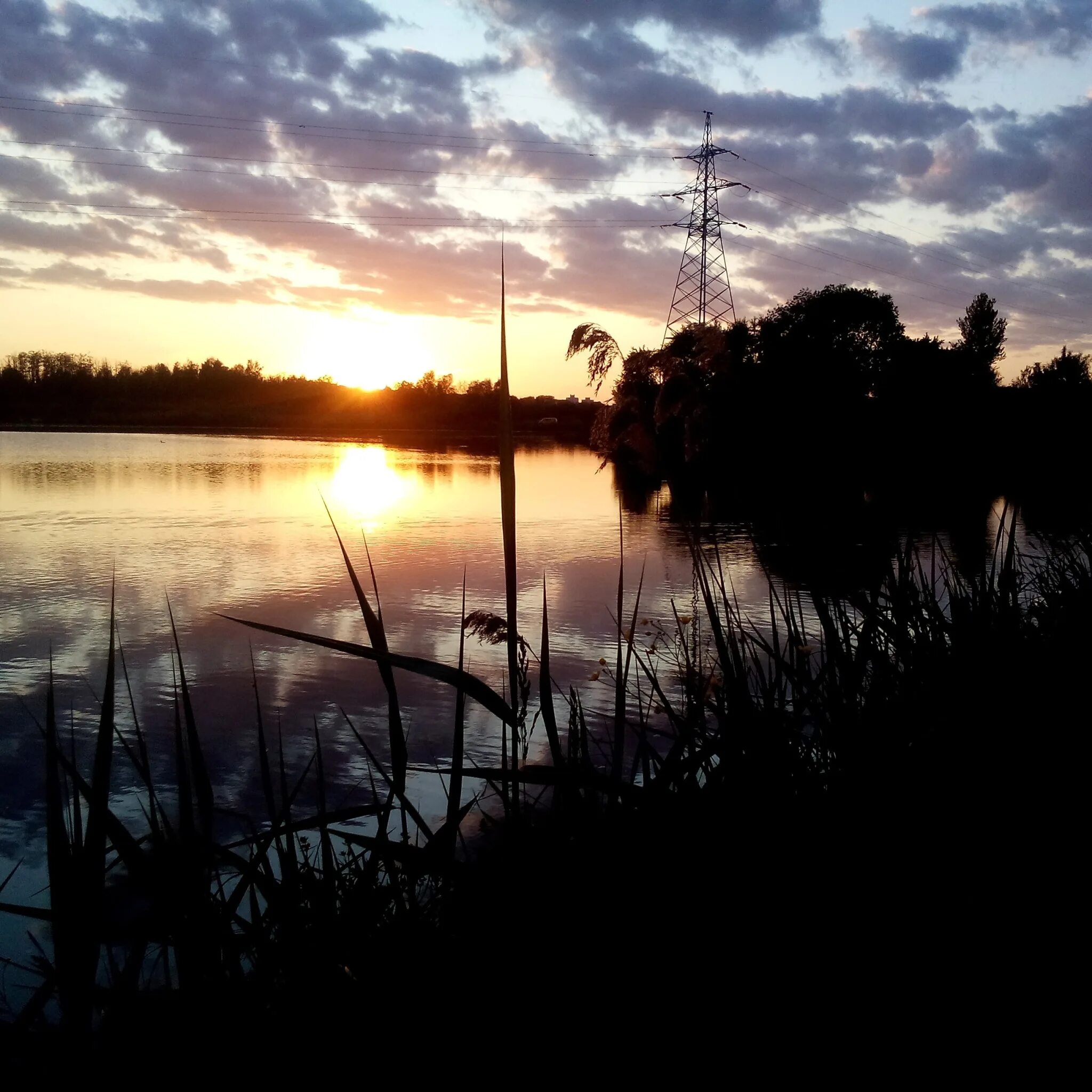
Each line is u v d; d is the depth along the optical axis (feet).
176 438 201.05
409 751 17.85
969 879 4.95
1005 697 5.74
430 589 36.86
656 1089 4.54
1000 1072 4.28
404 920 5.51
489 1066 4.71
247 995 5.22
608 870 5.16
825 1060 4.45
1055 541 12.67
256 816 14.40
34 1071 5.05
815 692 6.24
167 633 28.60
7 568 40.81
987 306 125.70
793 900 4.89
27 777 16.83
